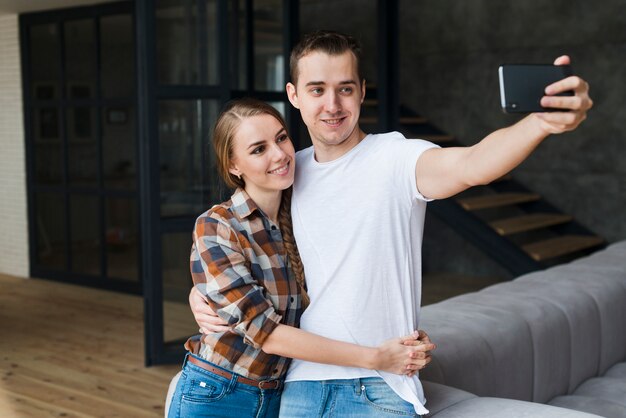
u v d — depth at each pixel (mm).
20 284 7520
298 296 1770
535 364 2801
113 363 4883
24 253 7867
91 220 7246
